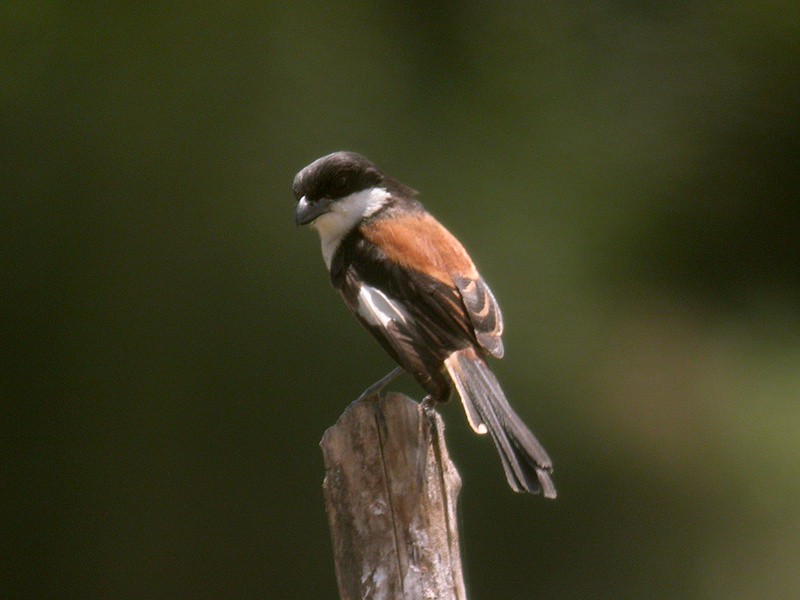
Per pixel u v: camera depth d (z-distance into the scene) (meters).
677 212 12.82
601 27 13.38
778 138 12.83
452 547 5.22
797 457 12.10
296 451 11.64
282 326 12.17
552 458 11.98
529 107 13.23
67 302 12.16
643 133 13.06
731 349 12.74
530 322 12.52
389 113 13.20
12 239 12.32
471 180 12.95
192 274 12.42
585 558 11.41
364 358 12.01
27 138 12.73
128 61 13.18
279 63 13.31
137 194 12.66
